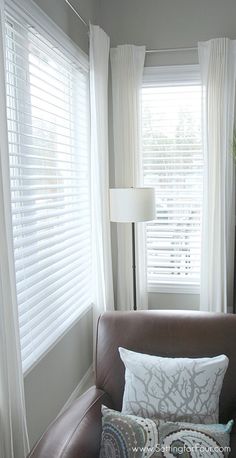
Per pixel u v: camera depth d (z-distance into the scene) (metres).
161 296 3.29
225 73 2.79
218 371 1.40
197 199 3.17
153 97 3.11
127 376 1.47
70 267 2.45
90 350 2.91
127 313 1.72
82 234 2.75
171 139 3.13
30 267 1.86
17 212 1.69
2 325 1.34
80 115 2.70
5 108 1.35
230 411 1.46
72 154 2.45
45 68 2.07
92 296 2.86
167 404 1.36
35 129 1.96
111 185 3.19
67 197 2.49
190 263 3.25
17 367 1.42
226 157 2.90
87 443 1.25
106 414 1.32
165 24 2.96
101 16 3.03
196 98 3.05
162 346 1.58
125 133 2.98
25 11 1.73
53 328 2.13
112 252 3.24
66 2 2.29
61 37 2.16
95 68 2.57
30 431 1.84
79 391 2.62
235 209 3.04
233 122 2.91
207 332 1.58
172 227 3.22
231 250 3.09
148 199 2.50
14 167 1.67
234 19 2.87
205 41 2.88
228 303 3.16
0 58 1.33
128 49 2.89
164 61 3.01
